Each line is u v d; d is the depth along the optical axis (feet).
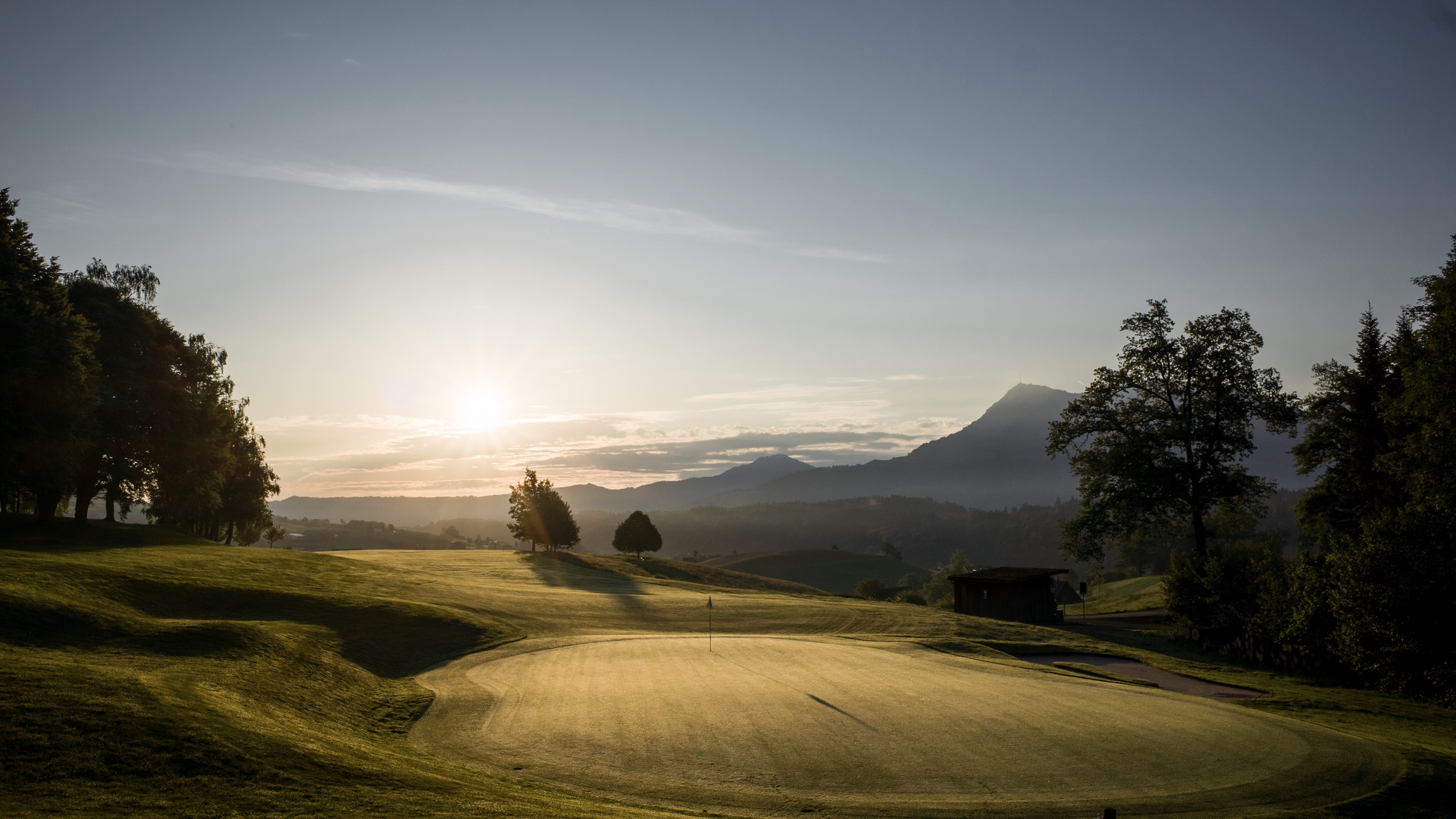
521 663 95.86
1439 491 98.12
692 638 121.29
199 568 131.23
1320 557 115.24
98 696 50.34
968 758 55.57
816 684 81.25
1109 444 169.27
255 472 268.62
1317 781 52.44
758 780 51.06
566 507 323.16
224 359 234.79
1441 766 56.75
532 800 43.37
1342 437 161.17
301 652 82.33
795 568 596.70
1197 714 69.72
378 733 63.05
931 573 600.39
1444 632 85.46
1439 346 102.32
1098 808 47.11
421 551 283.59
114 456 169.07
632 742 59.21
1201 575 138.51
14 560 99.71
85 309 168.76
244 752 45.19
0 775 38.52
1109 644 130.31
